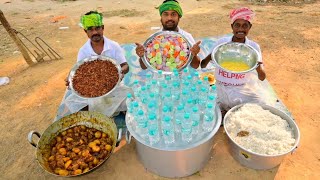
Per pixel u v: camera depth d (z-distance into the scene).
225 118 3.62
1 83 5.62
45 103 4.95
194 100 3.15
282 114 3.62
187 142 3.06
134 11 10.08
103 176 3.45
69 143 3.55
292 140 3.28
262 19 7.98
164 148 2.99
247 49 3.78
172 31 4.01
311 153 3.62
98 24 3.77
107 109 4.03
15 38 5.91
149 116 2.84
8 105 4.96
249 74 3.87
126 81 4.73
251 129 3.45
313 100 4.56
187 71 3.50
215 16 8.69
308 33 6.80
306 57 5.77
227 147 3.72
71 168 3.22
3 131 4.36
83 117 3.72
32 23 9.27
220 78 3.89
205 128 3.16
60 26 8.80
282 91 4.80
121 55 4.23
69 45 7.30
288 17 8.03
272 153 3.17
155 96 3.27
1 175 3.61
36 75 5.82
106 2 11.73
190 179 3.36
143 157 3.38
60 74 5.79
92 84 3.77
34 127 4.41
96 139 3.60
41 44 7.44
